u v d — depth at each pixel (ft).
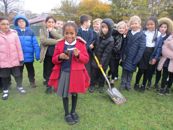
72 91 4.64
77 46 4.67
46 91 6.55
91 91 6.74
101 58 6.55
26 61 6.60
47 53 6.42
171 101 6.31
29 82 7.66
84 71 4.83
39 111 5.41
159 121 5.10
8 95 6.33
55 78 4.77
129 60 6.68
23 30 6.49
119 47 7.07
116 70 7.96
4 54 5.90
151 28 6.69
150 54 6.72
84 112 5.40
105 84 7.45
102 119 5.09
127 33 6.83
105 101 6.10
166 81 6.77
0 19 5.84
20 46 6.17
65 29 4.58
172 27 6.56
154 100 6.31
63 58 4.49
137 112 5.50
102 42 6.47
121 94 6.52
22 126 4.72
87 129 4.67
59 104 5.81
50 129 4.65
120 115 5.30
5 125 4.75
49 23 6.33
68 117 4.92
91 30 6.66
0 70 6.04
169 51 6.40
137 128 4.76
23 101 5.96
